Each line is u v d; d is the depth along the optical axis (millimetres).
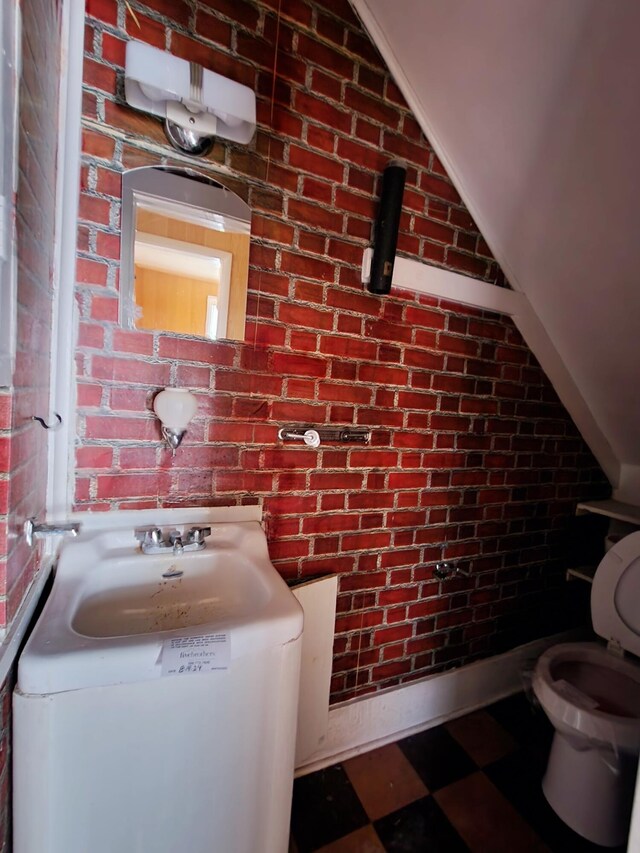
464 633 1575
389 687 1424
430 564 1457
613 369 1474
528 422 1610
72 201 828
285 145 1040
